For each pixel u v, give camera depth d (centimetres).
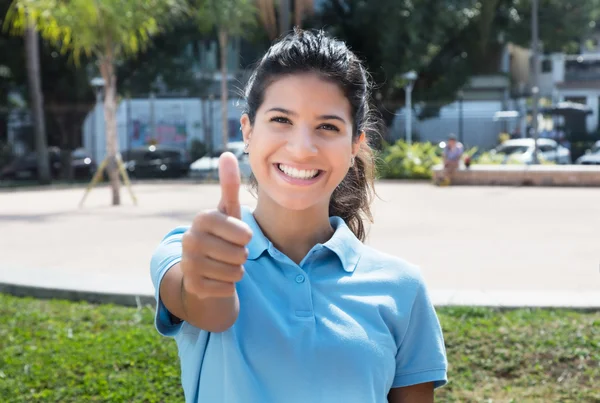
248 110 176
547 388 435
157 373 446
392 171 2592
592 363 467
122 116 3684
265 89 169
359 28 3127
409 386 188
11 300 642
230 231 133
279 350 161
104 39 1590
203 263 135
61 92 3173
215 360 162
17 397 414
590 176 2209
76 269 822
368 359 166
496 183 2284
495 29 3228
